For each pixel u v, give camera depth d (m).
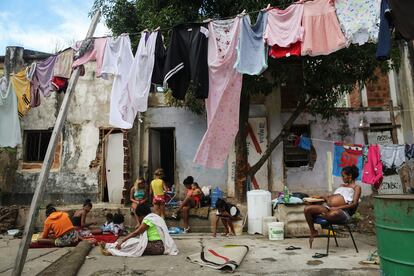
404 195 4.13
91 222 10.27
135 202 10.30
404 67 12.09
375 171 9.77
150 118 12.41
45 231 7.44
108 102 12.22
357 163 10.05
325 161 12.25
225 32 5.41
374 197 4.16
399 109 12.36
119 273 5.06
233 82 5.66
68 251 6.79
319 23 4.93
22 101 6.52
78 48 5.93
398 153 9.87
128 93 5.68
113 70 5.74
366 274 4.64
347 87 9.52
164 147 13.36
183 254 6.30
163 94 12.43
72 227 7.58
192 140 12.24
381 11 4.44
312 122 12.39
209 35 5.47
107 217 9.43
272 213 8.88
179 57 5.44
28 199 12.00
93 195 11.90
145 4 9.51
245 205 9.69
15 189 12.03
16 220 10.59
